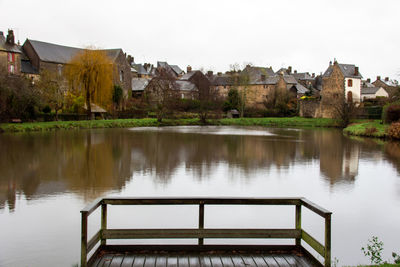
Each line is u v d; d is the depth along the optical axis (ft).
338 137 121.80
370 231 33.50
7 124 127.34
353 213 38.52
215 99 231.91
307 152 83.56
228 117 218.79
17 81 134.92
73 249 28.43
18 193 44.34
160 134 126.11
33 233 31.60
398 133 112.16
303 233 22.18
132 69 284.41
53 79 161.48
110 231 21.57
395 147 93.97
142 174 55.93
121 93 197.57
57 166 61.82
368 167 65.00
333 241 30.94
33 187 47.26
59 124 138.51
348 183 52.11
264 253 22.38
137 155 75.31
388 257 28.02
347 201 42.98
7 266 25.64
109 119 177.27
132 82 247.29
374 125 138.21
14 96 133.28
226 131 146.20
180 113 206.69
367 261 27.04
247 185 49.98
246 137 119.03
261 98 249.14
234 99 224.53
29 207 38.83
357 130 130.21
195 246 22.36
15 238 30.50
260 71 264.72
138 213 37.19
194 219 35.81
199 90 253.44
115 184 49.19
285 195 45.19
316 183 51.85
